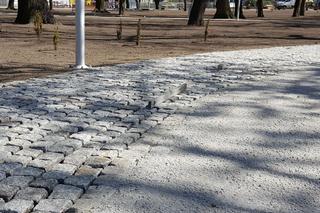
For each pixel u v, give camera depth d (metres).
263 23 32.22
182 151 4.91
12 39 15.87
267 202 3.74
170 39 17.92
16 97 7.17
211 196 3.84
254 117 6.33
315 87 8.46
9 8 53.28
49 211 3.41
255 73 9.95
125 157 4.67
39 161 4.37
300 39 19.73
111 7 64.12
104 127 5.62
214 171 4.37
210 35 20.31
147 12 55.97
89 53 12.95
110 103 6.88
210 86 8.39
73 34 18.41
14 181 3.88
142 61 11.52
